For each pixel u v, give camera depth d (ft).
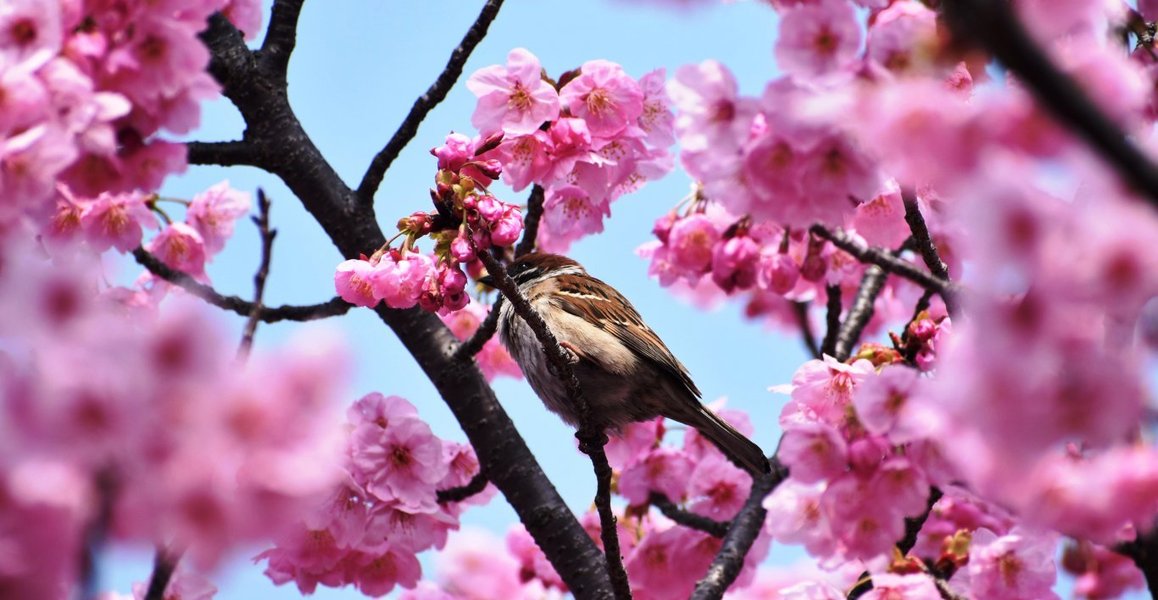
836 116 18.62
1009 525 37.22
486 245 30.07
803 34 19.89
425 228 30.53
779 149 21.65
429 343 39.06
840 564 27.71
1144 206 14.47
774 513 25.89
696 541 40.42
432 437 34.14
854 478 24.98
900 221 30.37
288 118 38.52
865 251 26.02
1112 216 14.46
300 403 16.10
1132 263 14.51
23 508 16.05
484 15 35.55
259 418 15.96
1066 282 14.70
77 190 22.35
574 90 32.45
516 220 29.60
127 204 32.68
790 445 25.40
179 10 20.75
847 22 19.66
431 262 30.09
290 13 38.73
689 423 42.55
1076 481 19.76
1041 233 14.60
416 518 35.22
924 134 16.42
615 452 43.21
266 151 38.19
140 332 15.85
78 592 16.44
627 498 41.42
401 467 34.12
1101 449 20.06
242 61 38.11
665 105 33.91
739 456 40.96
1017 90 16.11
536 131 32.40
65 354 15.48
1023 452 16.72
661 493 41.42
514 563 45.37
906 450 25.13
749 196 22.44
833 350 38.27
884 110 16.80
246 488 16.29
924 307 35.17
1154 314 15.99
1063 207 14.70
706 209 34.78
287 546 34.68
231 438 15.99
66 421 15.65
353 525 33.88
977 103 16.15
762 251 34.24
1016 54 12.57
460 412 38.91
